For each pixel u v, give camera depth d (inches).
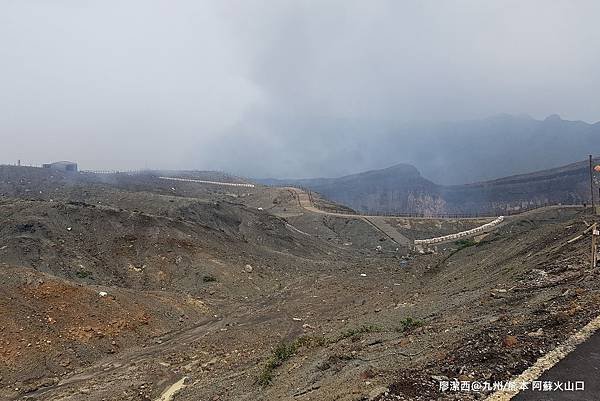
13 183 4271.7
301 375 688.4
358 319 1094.4
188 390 848.3
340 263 2672.2
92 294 1298.0
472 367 461.1
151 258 1926.7
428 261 2229.3
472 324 667.4
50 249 1750.7
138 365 1056.8
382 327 887.1
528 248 1337.4
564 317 537.0
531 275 923.4
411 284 1662.2
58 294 1222.3
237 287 1828.2
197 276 1854.1
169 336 1288.1
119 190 3816.4
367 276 2005.4
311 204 5088.6
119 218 2098.9
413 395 423.2
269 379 743.7
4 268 1236.5
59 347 1077.8
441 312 885.8
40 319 1120.8
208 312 1512.1
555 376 411.2
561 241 1179.9
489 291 896.9
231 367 965.2
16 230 1846.7
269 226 3080.7
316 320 1342.3
